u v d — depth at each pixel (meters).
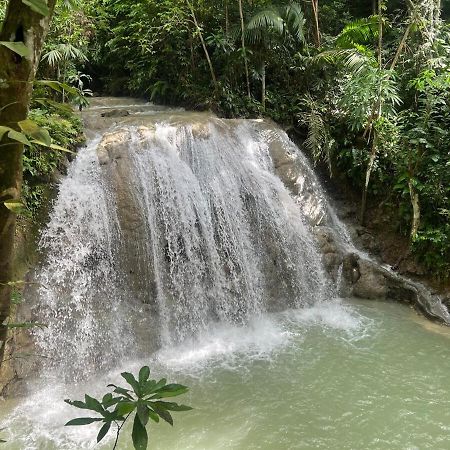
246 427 3.91
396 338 5.52
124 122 6.94
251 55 8.87
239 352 5.23
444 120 7.03
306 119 8.26
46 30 1.43
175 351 5.27
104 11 10.58
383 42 8.68
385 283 6.75
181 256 5.91
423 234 6.64
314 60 8.49
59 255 5.28
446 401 4.27
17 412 4.08
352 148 7.76
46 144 1.29
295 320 6.05
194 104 9.14
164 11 9.21
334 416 4.05
